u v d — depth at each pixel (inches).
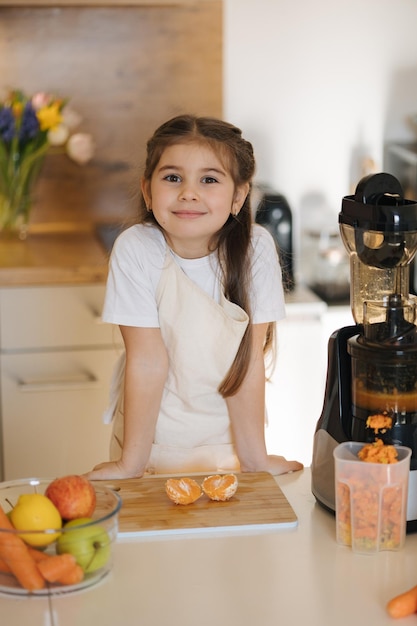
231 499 56.3
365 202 53.0
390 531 50.6
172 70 124.7
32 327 109.3
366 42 123.5
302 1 121.8
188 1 114.7
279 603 45.4
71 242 121.8
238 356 65.9
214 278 66.7
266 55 123.4
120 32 123.7
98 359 111.1
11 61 123.6
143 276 65.3
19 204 120.6
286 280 88.7
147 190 65.8
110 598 45.9
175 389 68.9
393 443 52.6
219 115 125.0
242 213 65.6
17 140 117.1
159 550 50.7
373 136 126.0
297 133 125.3
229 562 49.5
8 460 111.7
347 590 46.7
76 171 128.0
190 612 44.6
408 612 44.2
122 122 126.9
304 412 114.3
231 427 70.5
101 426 112.4
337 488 50.9
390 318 52.9
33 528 46.0
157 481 58.9
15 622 43.8
